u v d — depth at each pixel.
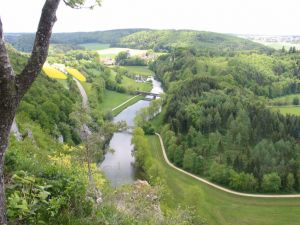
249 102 114.06
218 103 110.88
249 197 69.75
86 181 11.84
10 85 6.53
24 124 53.06
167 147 94.25
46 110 72.94
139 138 80.69
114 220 9.86
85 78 153.50
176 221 17.50
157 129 112.31
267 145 82.38
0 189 7.17
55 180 10.56
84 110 25.62
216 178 75.31
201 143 91.25
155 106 124.62
